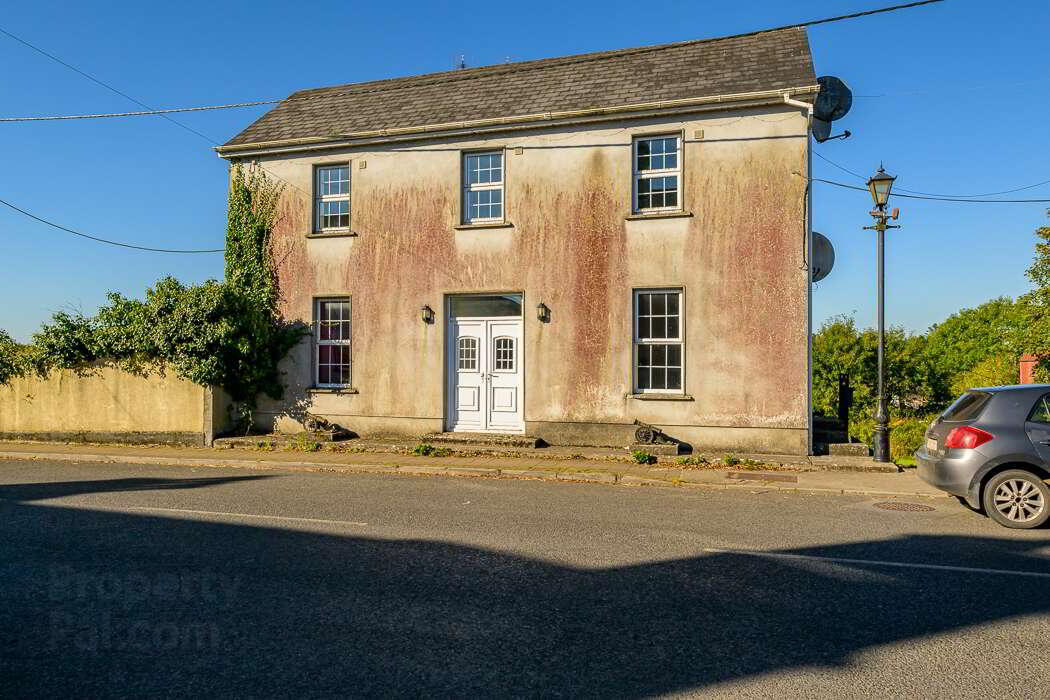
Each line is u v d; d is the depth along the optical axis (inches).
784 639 179.2
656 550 267.1
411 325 608.4
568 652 170.9
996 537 291.1
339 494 395.5
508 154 583.8
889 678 156.9
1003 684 154.1
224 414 630.5
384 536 288.8
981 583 226.8
